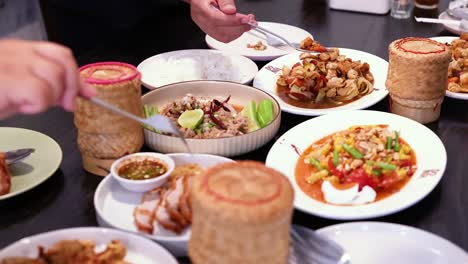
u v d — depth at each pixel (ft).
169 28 5.76
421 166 3.79
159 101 4.42
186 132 4.06
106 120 3.70
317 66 4.67
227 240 2.85
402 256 3.24
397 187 3.66
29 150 3.89
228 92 4.49
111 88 3.64
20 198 3.71
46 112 4.44
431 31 5.74
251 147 3.97
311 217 3.58
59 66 3.02
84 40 6.68
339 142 3.91
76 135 4.23
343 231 3.31
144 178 3.67
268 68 4.93
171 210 3.42
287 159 3.91
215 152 3.91
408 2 5.99
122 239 3.24
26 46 3.07
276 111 4.17
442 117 4.40
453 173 3.87
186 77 4.82
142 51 5.34
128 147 3.81
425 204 3.65
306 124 4.17
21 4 8.91
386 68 4.85
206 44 5.49
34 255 3.15
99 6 6.59
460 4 6.06
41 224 3.57
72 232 3.23
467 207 3.63
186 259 3.33
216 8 5.14
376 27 5.84
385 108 4.56
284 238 2.91
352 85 4.52
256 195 2.87
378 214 3.45
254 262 2.87
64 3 6.68
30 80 2.94
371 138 3.92
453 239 3.45
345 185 3.65
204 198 2.86
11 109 3.01
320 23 5.94
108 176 3.70
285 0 6.53
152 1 6.26
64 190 3.78
